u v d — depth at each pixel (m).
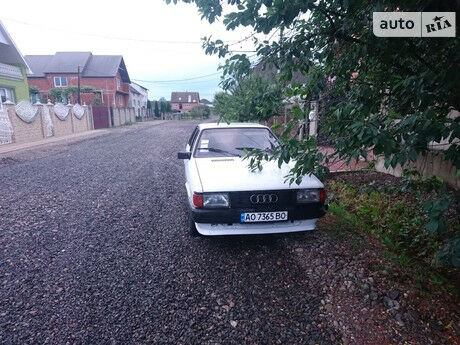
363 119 2.14
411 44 2.08
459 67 1.84
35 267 3.05
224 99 9.95
